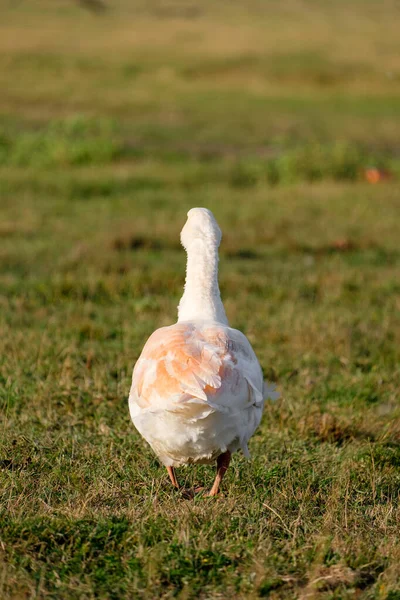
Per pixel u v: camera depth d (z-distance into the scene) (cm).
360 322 1548
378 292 1786
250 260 2120
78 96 5497
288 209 2777
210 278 888
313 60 6694
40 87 5725
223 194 3077
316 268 2022
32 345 1305
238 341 806
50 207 2753
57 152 3653
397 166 3650
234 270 1967
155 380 741
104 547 711
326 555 701
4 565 668
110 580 666
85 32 8275
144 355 790
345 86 6112
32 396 1099
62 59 6644
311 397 1168
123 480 862
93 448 943
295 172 3419
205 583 668
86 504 782
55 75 6166
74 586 655
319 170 3431
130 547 712
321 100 5650
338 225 2522
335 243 2250
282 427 1060
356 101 5638
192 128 4700
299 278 1895
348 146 3684
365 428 1065
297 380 1255
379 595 646
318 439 1045
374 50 7225
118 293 1734
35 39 7544
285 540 731
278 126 4775
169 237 2284
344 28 9050
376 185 3284
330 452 991
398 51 7244
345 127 4778
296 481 876
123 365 1244
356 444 1027
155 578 665
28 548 705
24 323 1489
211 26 8869
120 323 1509
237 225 2500
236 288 1784
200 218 897
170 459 797
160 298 1694
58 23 9062
